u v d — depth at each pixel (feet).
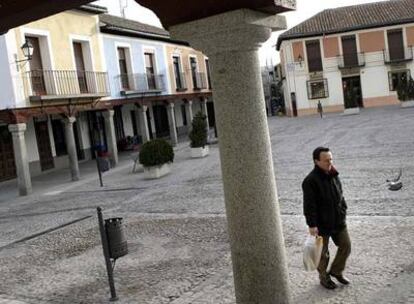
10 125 58.90
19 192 59.00
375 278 19.19
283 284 13.76
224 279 21.42
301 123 108.37
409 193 32.35
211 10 12.72
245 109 13.25
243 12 12.54
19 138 58.80
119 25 84.43
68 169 81.00
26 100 59.72
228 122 13.33
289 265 21.80
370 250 22.40
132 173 64.08
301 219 29.53
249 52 13.29
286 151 62.23
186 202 39.60
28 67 60.85
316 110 140.97
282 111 164.45
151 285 21.99
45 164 80.18
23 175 58.65
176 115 122.42
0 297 23.06
